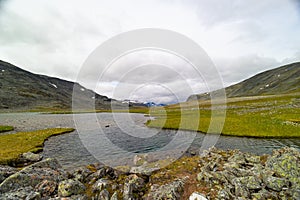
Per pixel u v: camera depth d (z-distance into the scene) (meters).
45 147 23.52
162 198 8.28
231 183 9.10
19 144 24.19
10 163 17.31
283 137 25.91
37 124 48.28
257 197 7.77
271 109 48.41
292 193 7.75
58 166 12.25
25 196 8.05
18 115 89.44
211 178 9.71
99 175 10.84
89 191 9.27
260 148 21.44
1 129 37.75
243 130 29.06
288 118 36.06
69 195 8.60
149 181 10.59
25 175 9.31
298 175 8.48
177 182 9.52
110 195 8.96
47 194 8.62
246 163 11.91
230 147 21.92
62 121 55.06
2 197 7.78
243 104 66.88
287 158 9.54
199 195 8.06
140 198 8.92
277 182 8.27
